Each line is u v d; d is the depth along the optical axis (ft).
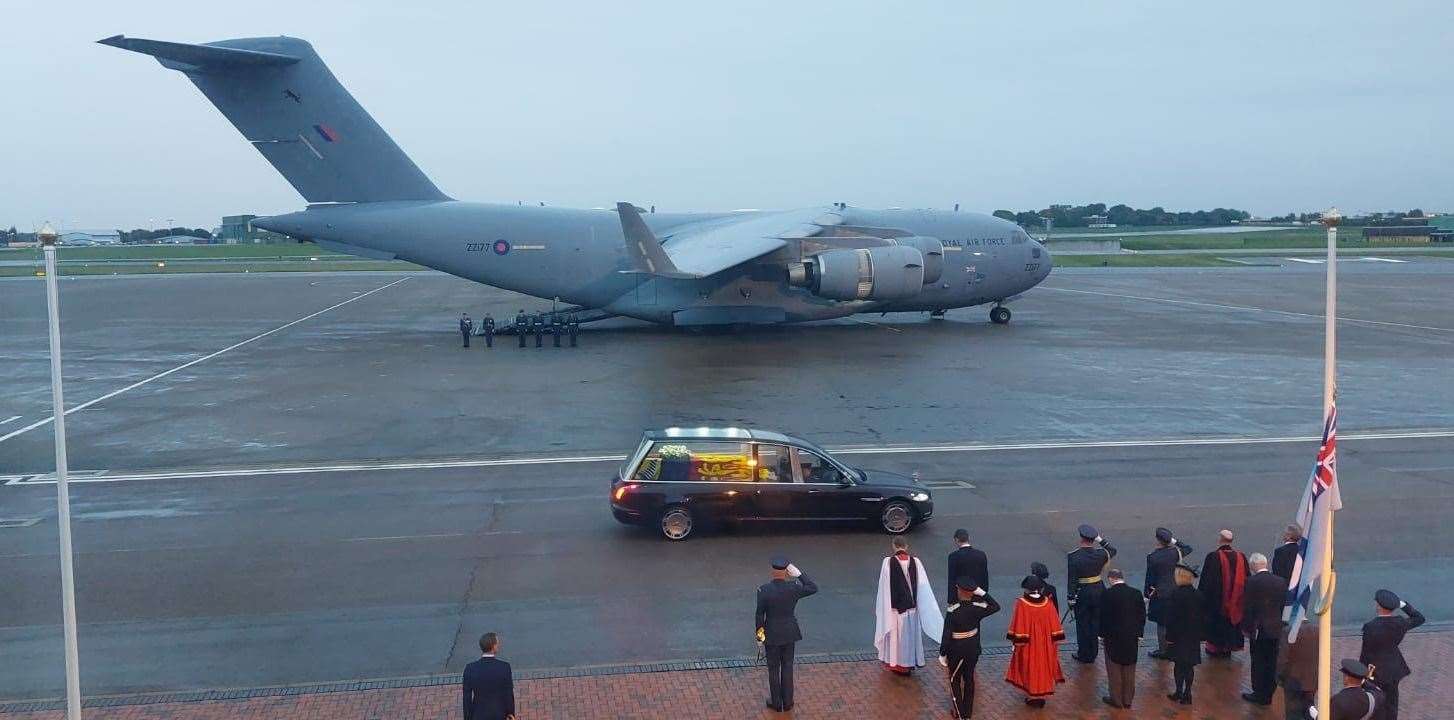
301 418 85.71
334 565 49.55
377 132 130.52
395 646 40.22
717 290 133.69
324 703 35.32
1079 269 282.97
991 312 151.33
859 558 50.39
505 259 132.98
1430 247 390.42
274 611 43.83
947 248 140.67
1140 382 101.19
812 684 37.17
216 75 122.93
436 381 103.09
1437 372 106.83
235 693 36.09
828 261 125.49
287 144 128.47
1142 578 47.78
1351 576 47.80
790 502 53.11
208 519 57.26
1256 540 53.52
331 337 139.95
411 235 131.13
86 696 35.91
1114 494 61.93
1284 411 87.30
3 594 45.78
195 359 119.85
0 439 78.54
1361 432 79.15
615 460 70.69
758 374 105.19
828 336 134.92
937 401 91.30
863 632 41.83
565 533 54.49
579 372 107.45
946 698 36.11
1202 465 69.00
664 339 132.46
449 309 181.68
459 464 69.92
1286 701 33.53
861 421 83.10
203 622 42.63
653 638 41.04
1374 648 32.53
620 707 35.14
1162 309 171.32
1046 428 80.69
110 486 64.59
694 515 52.95
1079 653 39.29
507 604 44.57
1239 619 39.11
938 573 48.24
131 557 50.78
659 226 148.15
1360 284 219.82
